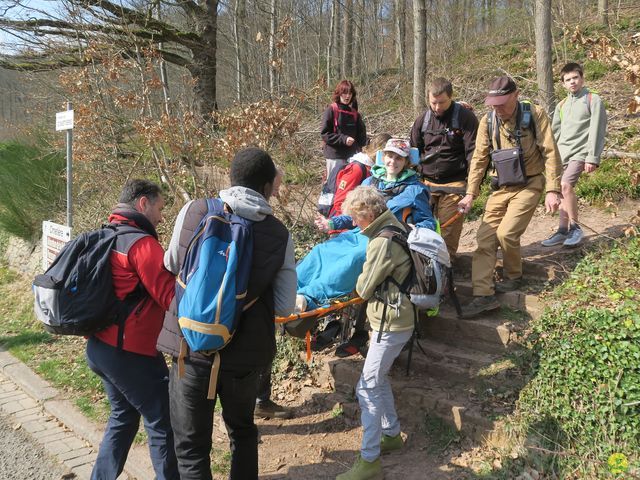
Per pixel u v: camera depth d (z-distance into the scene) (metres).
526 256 5.02
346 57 17.69
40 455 4.19
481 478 3.25
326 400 4.29
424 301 3.33
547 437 3.29
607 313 3.53
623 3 12.55
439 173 4.87
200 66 12.85
